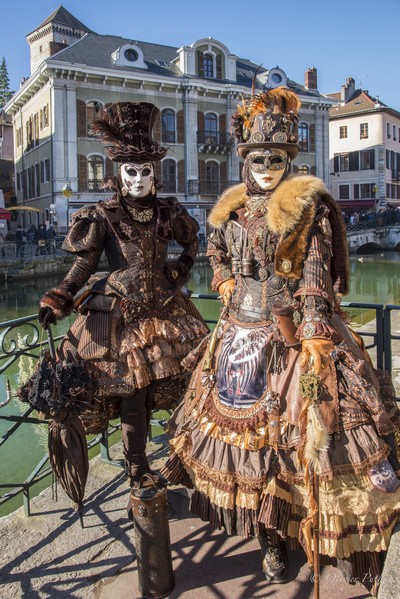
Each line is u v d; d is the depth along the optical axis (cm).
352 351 227
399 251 4078
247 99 253
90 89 3266
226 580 237
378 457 210
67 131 3192
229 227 251
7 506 554
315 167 4119
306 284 218
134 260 273
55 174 3184
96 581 242
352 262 3272
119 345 263
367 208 5034
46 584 241
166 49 3881
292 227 221
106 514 291
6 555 261
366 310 1300
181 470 249
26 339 312
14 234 3525
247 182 248
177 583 237
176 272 291
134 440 274
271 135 236
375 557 215
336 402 212
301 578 235
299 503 213
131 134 270
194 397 250
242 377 229
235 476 220
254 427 220
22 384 265
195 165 3616
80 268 269
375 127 4994
